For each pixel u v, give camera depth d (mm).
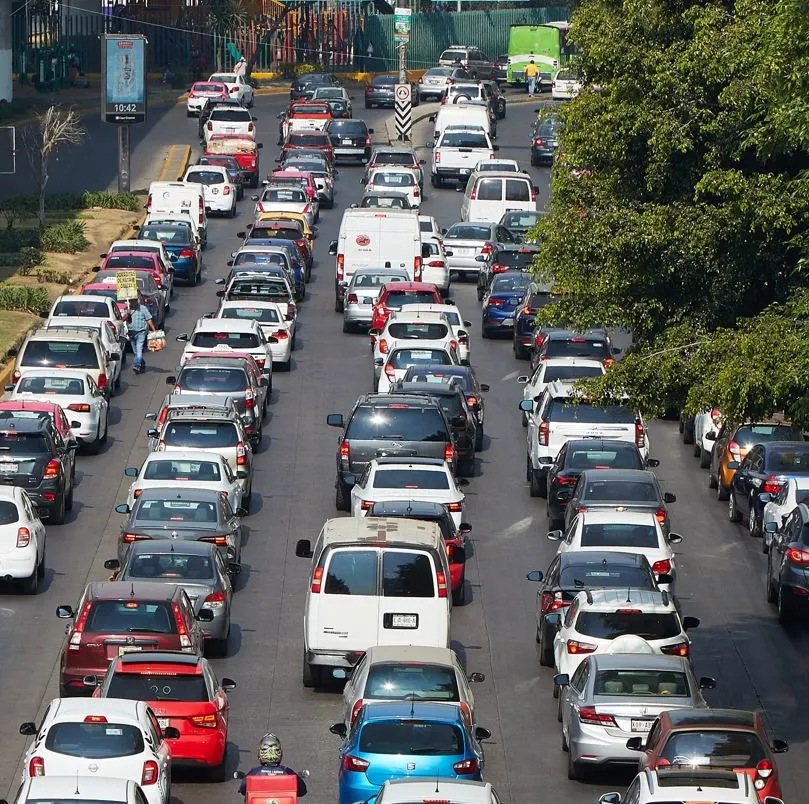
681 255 63125
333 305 148375
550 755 60719
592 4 75938
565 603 69500
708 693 68750
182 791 55094
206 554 70625
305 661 66312
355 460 90250
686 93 64438
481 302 151625
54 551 83750
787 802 57500
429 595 65125
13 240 156875
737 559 87688
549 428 94125
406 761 49062
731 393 56094
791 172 63281
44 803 42406
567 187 69125
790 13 54438
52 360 104562
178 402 96688
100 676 59812
